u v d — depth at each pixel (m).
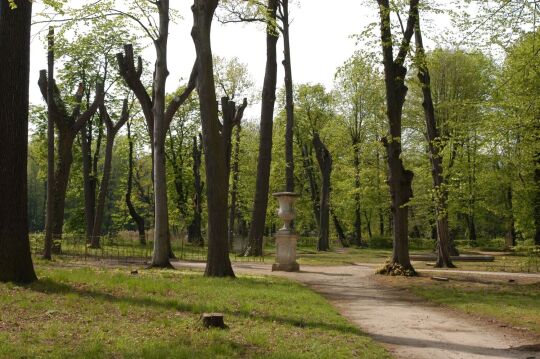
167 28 20.00
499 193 32.56
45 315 8.35
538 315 11.52
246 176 54.50
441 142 18.36
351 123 47.44
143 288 11.80
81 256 24.09
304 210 52.09
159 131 19.61
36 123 36.62
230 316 9.28
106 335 7.33
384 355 7.51
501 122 17.34
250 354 6.84
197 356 6.50
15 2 12.22
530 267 24.92
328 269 22.38
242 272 18.72
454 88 33.38
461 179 27.84
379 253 38.44
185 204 47.84
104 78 35.22
